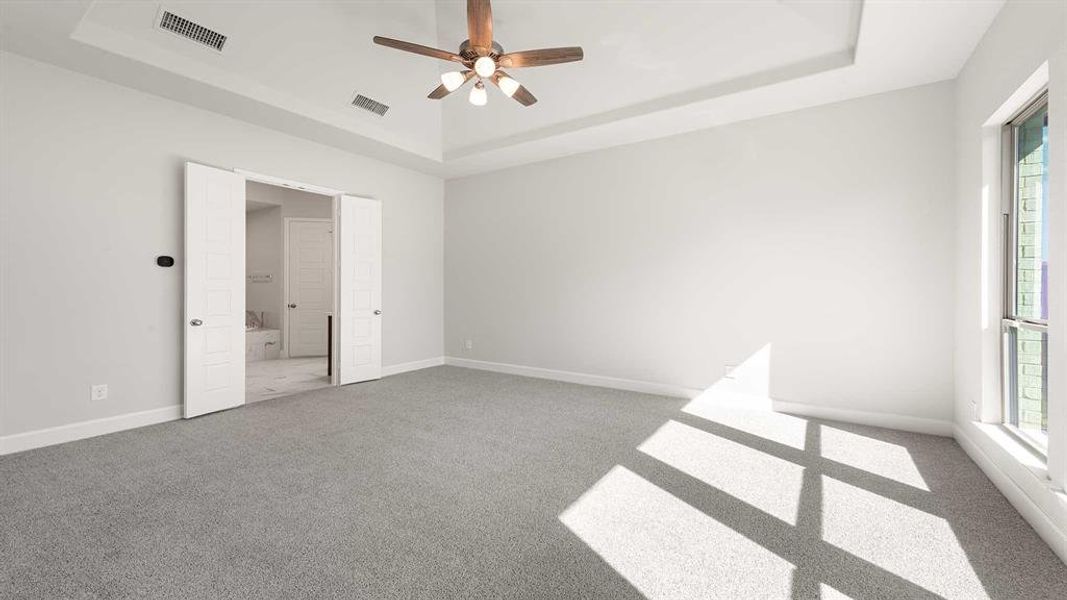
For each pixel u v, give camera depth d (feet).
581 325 17.66
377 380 18.16
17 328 10.34
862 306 12.37
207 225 13.15
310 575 5.75
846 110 12.55
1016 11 7.82
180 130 12.94
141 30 10.48
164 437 11.17
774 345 13.67
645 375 16.17
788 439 11.05
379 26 12.57
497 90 15.21
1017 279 9.01
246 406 14.14
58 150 10.87
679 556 6.19
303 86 13.44
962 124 10.61
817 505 7.66
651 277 15.99
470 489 8.28
